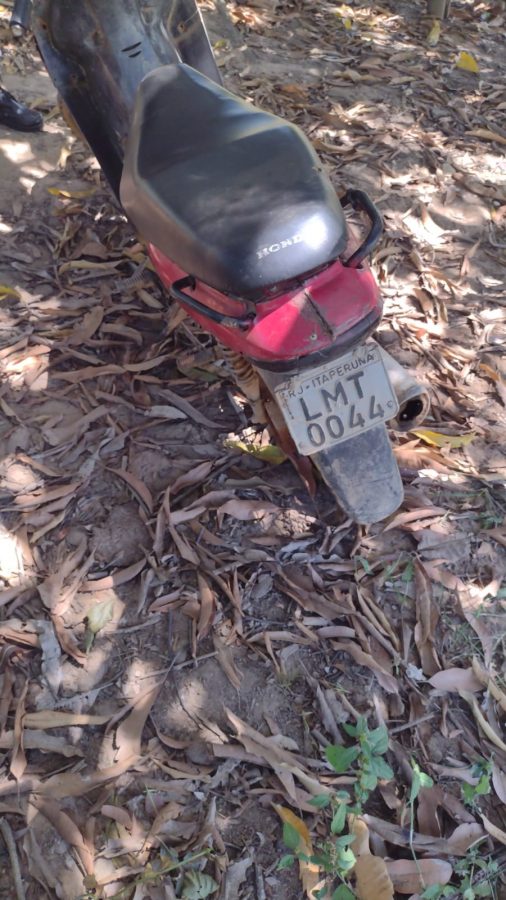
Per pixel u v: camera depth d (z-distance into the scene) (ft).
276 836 3.92
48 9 5.56
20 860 3.78
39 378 5.88
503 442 5.70
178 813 3.94
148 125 4.66
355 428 4.32
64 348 6.09
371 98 9.56
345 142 8.70
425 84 9.91
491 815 4.06
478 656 4.59
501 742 4.24
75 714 4.24
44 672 4.37
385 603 4.75
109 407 5.72
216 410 5.76
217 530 5.00
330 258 3.84
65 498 5.12
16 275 6.71
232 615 4.64
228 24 10.50
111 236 7.18
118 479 5.28
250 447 5.41
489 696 4.42
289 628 4.62
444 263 7.27
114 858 3.80
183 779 4.05
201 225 3.95
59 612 4.62
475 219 7.86
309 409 4.22
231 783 4.07
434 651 4.56
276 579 4.81
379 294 4.11
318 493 5.23
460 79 10.15
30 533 4.95
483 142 8.99
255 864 3.82
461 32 11.40
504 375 6.25
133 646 4.52
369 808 4.03
